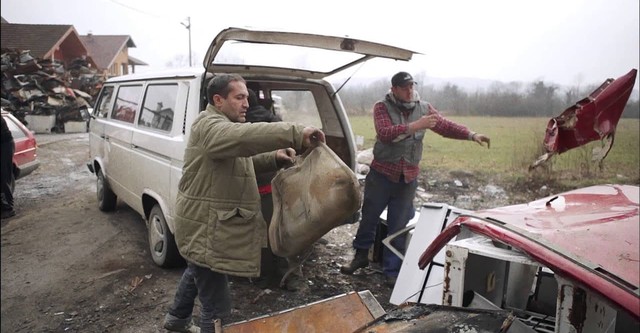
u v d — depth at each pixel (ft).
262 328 7.00
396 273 13.35
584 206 8.49
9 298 12.57
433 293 10.32
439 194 24.64
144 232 17.61
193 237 8.16
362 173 25.91
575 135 7.80
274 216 8.78
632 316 5.38
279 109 15.90
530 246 6.44
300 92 15.70
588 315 6.10
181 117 12.62
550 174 25.43
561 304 6.09
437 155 33.27
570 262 6.02
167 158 13.00
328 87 15.07
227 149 7.54
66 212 20.47
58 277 13.84
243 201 8.20
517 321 5.94
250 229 8.21
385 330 6.27
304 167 8.31
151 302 12.23
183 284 9.62
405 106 13.09
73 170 31.19
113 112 18.47
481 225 7.29
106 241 16.67
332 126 15.66
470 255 7.53
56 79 58.49
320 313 7.23
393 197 13.75
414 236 11.73
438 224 11.55
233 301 12.10
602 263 6.12
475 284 7.79
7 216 19.97
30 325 11.27
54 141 45.06
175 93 13.32
